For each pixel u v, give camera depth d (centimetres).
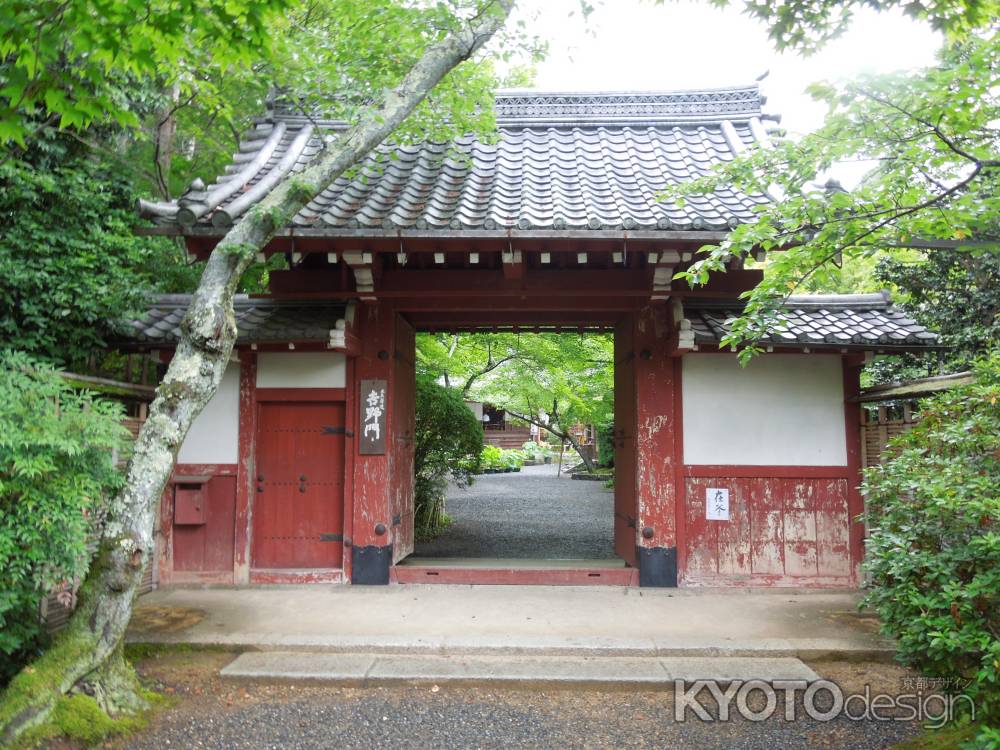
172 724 384
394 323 695
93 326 621
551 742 370
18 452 340
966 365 725
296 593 635
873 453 656
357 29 544
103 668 383
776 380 678
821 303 682
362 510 670
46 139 612
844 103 362
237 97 1012
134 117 394
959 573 320
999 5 339
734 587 657
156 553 658
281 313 678
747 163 411
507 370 1672
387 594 632
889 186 381
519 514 1287
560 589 652
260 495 686
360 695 430
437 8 508
